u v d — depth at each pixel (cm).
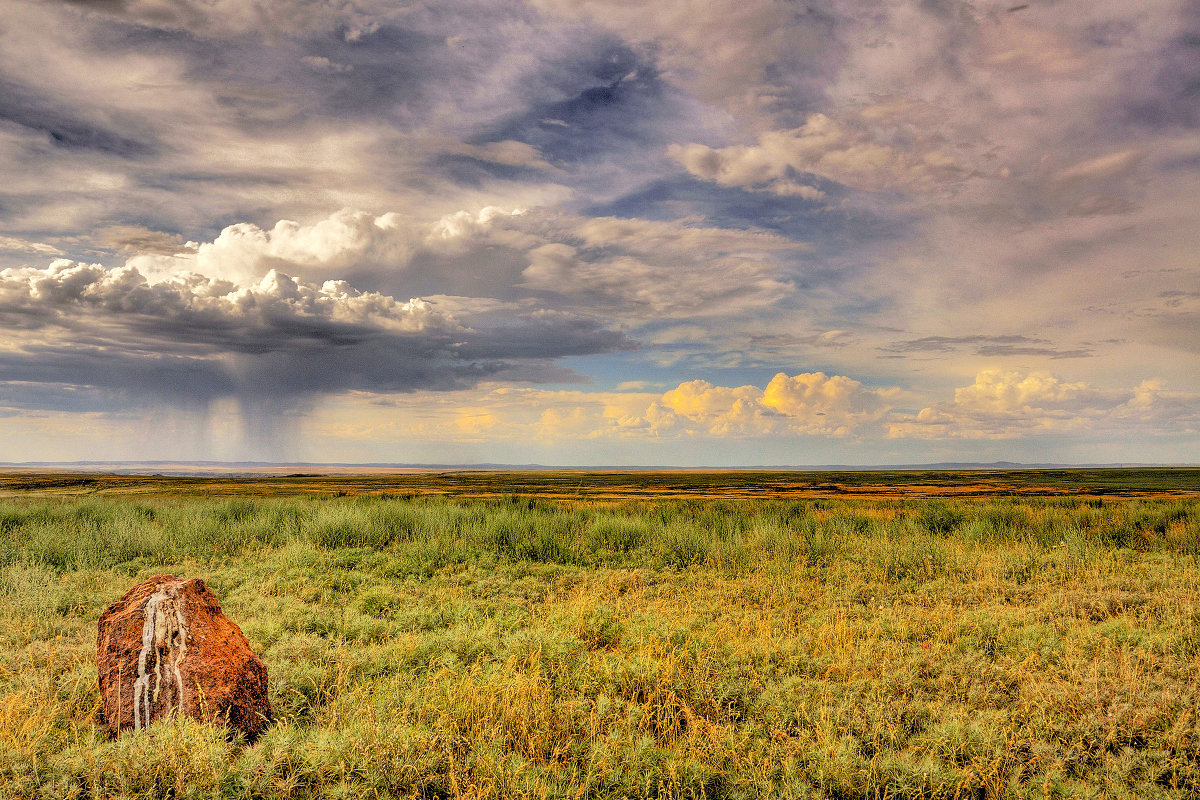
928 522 1939
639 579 1249
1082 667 659
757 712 579
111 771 435
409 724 528
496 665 666
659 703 587
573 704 565
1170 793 447
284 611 930
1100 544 1459
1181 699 563
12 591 1012
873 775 461
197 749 447
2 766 432
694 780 465
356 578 1213
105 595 1016
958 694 621
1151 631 782
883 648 742
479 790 435
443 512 2002
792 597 1063
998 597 1030
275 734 507
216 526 1697
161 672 534
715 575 1278
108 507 2220
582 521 1981
